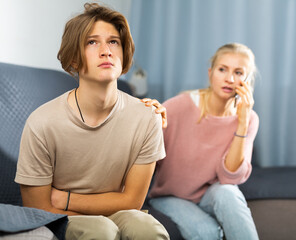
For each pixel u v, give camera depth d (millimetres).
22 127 1245
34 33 1720
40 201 955
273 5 2270
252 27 2350
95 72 896
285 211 1452
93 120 971
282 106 2307
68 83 1486
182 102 1444
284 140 2314
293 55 2268
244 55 1363
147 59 2627
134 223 851
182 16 2525
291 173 1967
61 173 984
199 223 1216
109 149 971
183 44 2539
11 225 710
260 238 1273
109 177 998
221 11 2418
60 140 938
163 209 1349
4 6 1545
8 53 1584
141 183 1015
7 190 1159
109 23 931
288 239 1248
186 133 1422
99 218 845
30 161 929
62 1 1880
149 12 2607
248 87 1364
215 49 2449
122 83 1702
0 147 1160
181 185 1403
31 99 1288
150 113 1021
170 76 2521
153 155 1015
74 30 908
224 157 1365
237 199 1207
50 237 782
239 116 1352
